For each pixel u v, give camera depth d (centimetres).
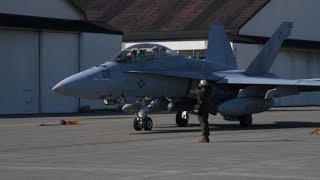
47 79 7981
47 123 5375
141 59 4225
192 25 10062
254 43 9738
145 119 4231
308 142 3300
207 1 10719
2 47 7512
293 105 10688
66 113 7862
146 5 11219
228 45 5591
